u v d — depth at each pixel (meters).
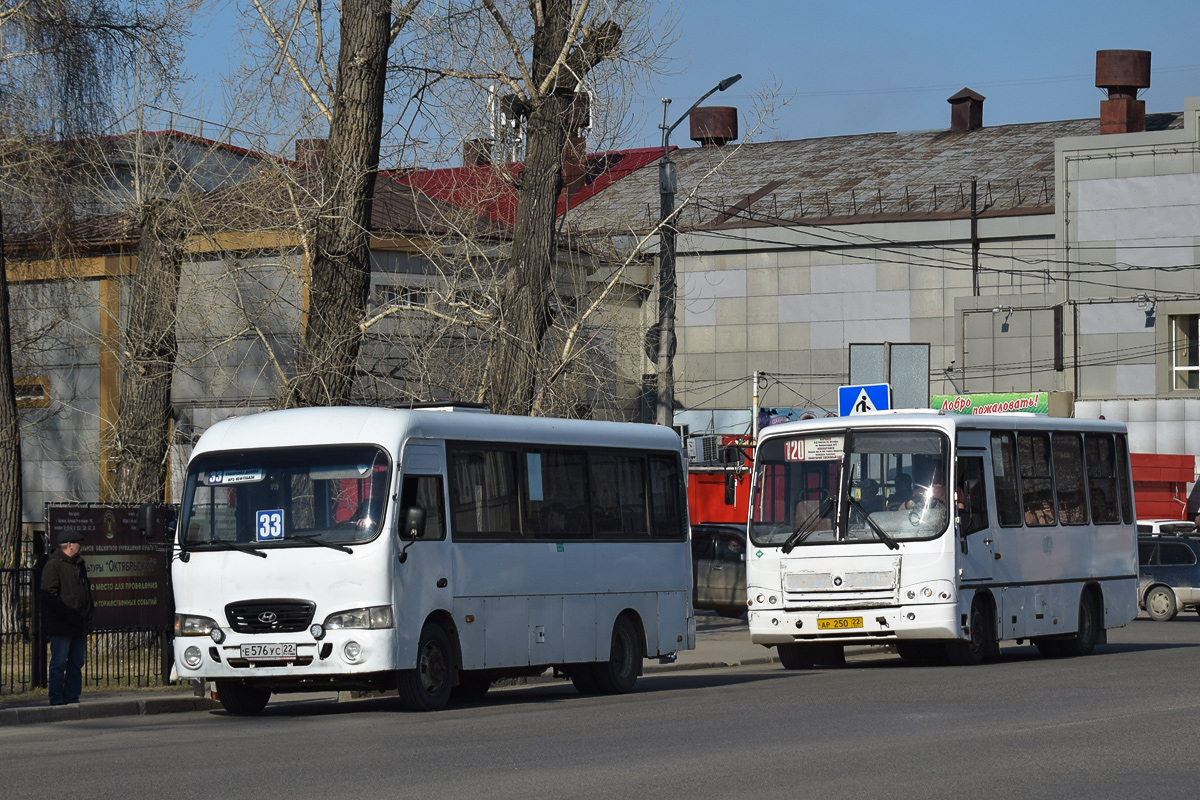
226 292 24.39
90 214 28.12
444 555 16.05
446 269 24.83
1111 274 50.94
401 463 15.61
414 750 11.36
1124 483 26.11
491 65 23.44
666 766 10.09
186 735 13.39
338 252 21.80
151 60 25.22
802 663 23.19
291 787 9.33
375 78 21.94
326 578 15.19
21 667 18.00
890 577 20.88
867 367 54.88
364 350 25.89
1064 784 9.12
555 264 23.86
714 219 57.44
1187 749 10.77
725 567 34.31
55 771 10.41
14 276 31.81
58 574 16.27
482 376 24.05
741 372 57.00
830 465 21.59
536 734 12.49
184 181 24.11
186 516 15.95
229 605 15.46
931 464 21.16
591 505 18.58
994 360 53.09
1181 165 50.06
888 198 57.19
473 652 16.36
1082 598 24.38
